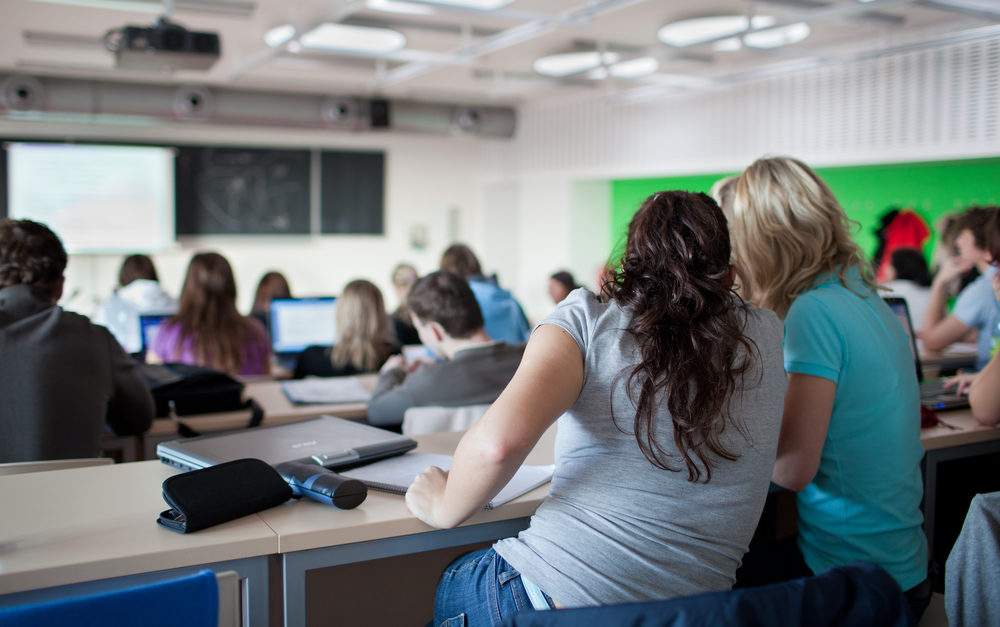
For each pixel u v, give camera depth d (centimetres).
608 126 705
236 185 763
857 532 149
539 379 108
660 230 116
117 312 372
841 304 147
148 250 732
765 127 567
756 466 117
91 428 196
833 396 144
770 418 119
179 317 317
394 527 126
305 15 467
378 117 704
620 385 111
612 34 511
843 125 518
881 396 146
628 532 110
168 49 400
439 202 868
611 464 112
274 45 479
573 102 742
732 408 115
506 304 369
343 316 369
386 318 379
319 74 647
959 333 333
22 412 187
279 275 463
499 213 859
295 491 135
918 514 153
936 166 518
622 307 115
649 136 665
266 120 679
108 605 87
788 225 155
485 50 464
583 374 112
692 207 118
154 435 247
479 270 430
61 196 698
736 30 415
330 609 181
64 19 479
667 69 602
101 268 723
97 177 709
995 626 125
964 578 129
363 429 167
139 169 723
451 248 430
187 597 92
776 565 159
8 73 616
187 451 150
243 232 771
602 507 112
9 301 190
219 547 115
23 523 121
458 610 122
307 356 373
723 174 659
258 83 694
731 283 121
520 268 833
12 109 606
